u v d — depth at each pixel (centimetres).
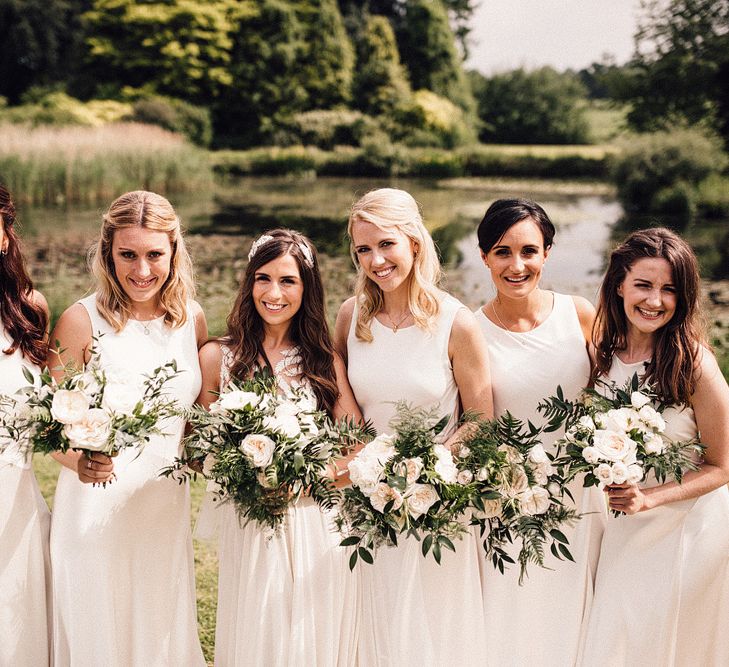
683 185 1315
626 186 1392
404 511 214
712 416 237
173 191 1575
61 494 253
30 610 252
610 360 255
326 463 228
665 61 1445
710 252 1051
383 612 254
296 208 1466
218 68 2041
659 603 236
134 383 254
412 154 1889
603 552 252
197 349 272
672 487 235
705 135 1395
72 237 1170
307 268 257
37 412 211
